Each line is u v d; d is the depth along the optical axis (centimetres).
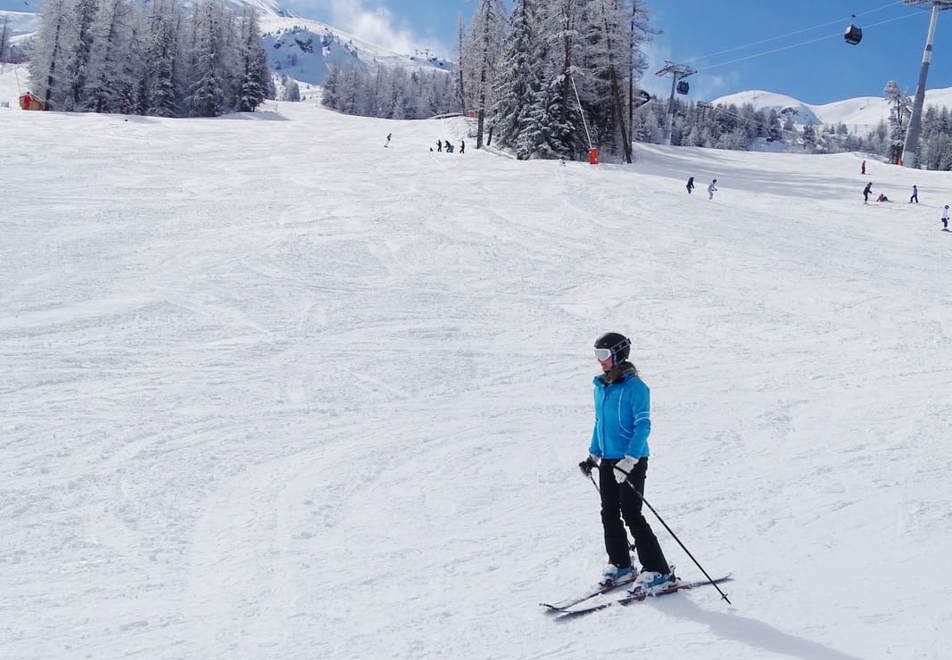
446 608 435
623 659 367
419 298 1664
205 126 5269
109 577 488
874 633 382
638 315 1642
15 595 456
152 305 1432
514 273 1977
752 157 6250
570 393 1100
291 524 593
